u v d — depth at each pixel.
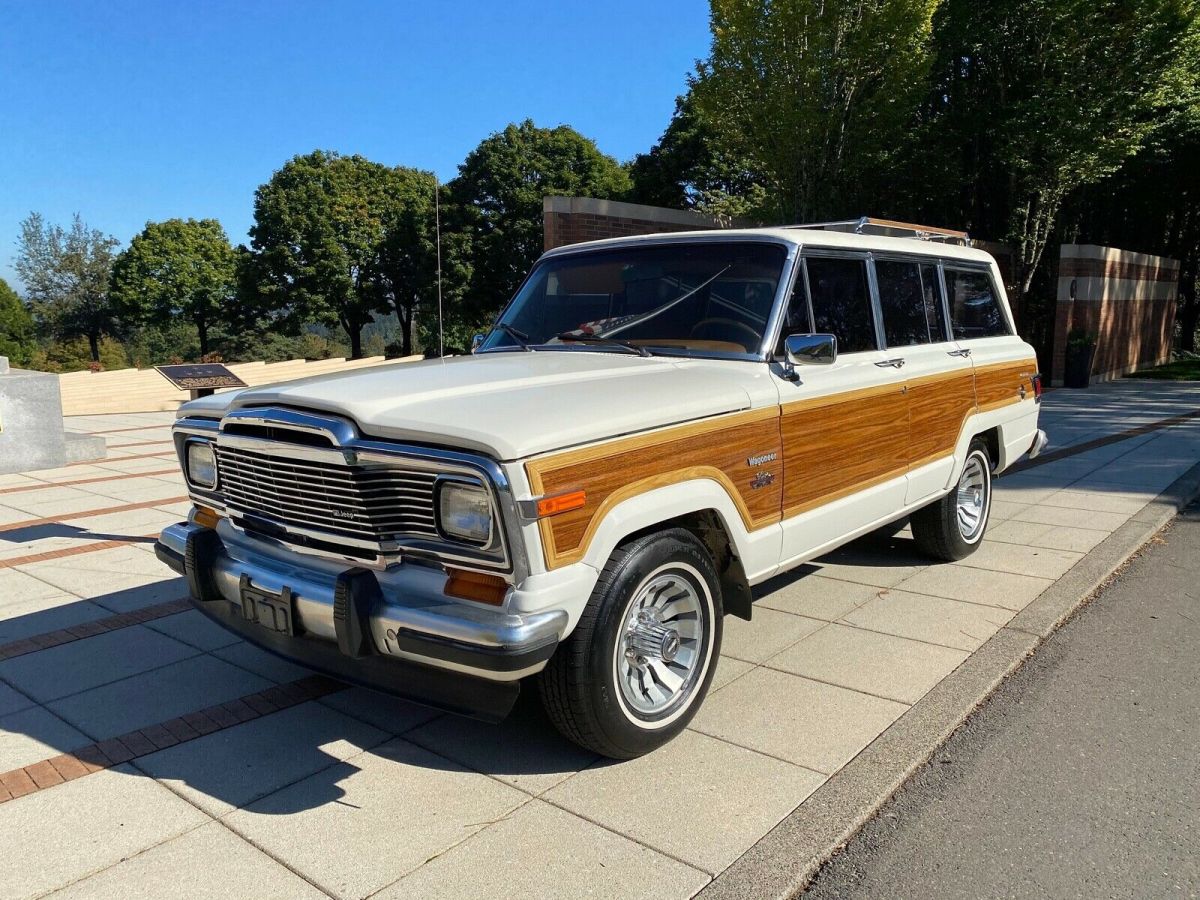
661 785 3.36
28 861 2.94
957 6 18.25
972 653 4.59
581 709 3.26
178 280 57.91
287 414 3.37
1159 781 3.44
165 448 12.95
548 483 2.99
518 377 3.65
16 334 60.94
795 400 4.16
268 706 4.10
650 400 3.48
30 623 5.20
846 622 5.07
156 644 4.86
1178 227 30.05
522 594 2.96
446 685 3.11
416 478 3.09
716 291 4.41
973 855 2.98
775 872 2.82
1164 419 13.78
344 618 3.12
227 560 3.81
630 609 3.40
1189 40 17.44
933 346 5.52
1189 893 2.78
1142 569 6.21
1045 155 18.77
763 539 3.99
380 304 52.12
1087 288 19.47
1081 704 4.10
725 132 16.77
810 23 15.14
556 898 2.71
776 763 3.51
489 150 44.12
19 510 8.43
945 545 5.98
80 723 3.94
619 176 47.47
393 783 3.41
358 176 51.94
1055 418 14.16
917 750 3.58
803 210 16.53
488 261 44.22
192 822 3.16
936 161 19.38
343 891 2.76
